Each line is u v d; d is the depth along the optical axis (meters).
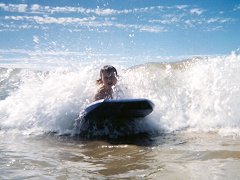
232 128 2.66
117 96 2.91
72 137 2.57
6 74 4.64
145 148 2.19
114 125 2.74
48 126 2.81
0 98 3.63
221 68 3.23
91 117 2.68
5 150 2.16
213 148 2.10
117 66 3.58
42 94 3.04
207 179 1.58
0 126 2.83
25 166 1.81
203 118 2.87
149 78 3.42
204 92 3.12
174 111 2.98
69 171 1.72
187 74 3.44
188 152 2.04
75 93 2.94
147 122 2.79
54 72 3.26
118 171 1.72
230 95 2.96
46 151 2.14
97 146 2.29
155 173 1.68
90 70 3.16
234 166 1.73
